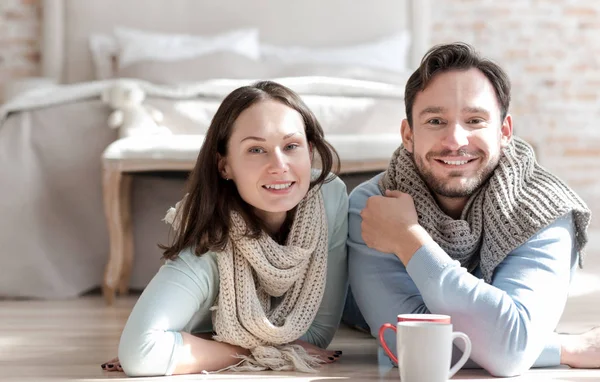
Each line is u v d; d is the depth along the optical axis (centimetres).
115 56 489
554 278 168
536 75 598
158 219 347
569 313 267
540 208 173
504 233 173
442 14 589
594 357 174
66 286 339
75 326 259
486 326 159
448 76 173
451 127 172
